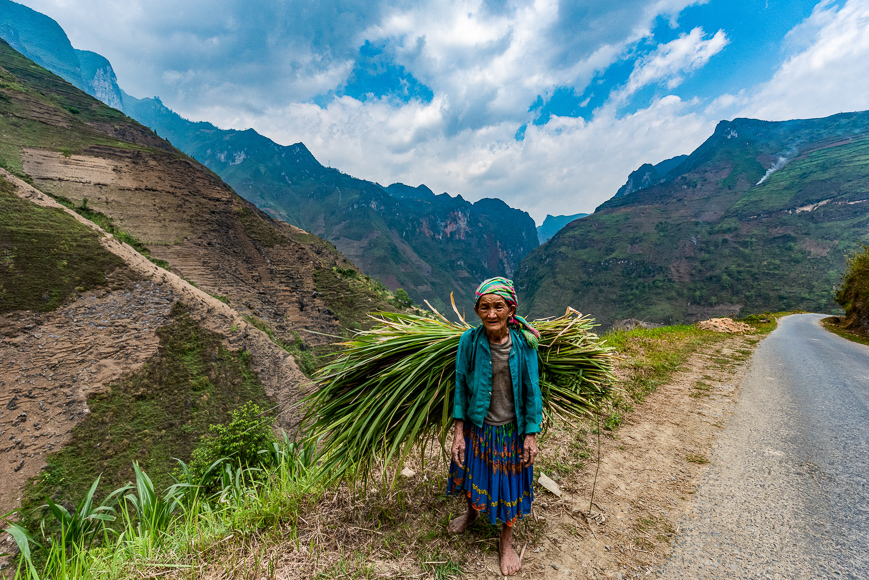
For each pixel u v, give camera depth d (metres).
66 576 2.10
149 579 2.07
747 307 161.62
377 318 2.96
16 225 39.72
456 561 2.13
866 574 1.99
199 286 57.56
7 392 28.91
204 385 36.53
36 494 24.22
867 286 22.58
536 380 2.06
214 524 2.64
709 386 6.73
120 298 39.69
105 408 30.62
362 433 2.47
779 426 4.62
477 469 2.11
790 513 2.67
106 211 61.53
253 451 10.40
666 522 2.58
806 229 186.00
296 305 66.56
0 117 67.38
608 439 4.08
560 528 2.50
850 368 9.56
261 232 78.19
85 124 79.31
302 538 2.37
